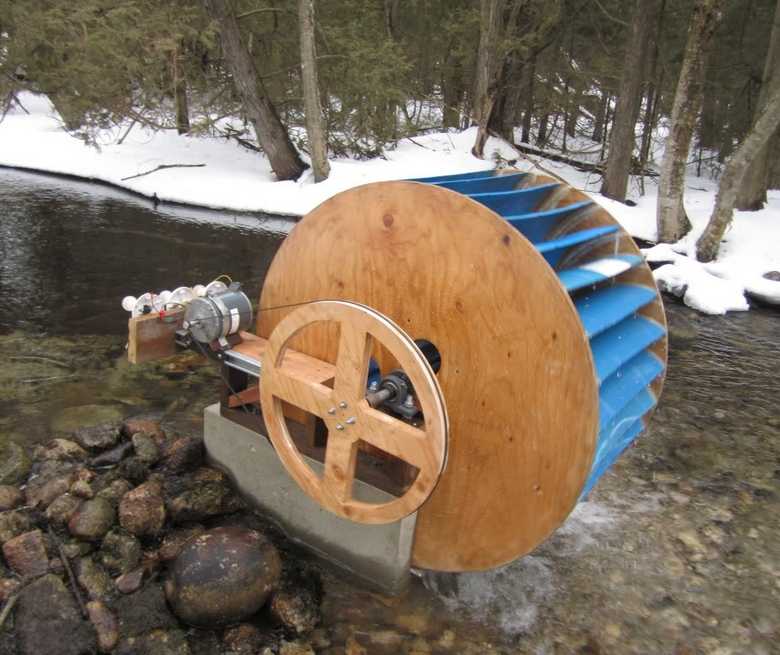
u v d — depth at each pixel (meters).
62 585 3.13
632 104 15.13
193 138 19.02
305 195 14.38
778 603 3.53
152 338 3.56
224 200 14.02
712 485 4.66
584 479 2.74
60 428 4.84
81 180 15.89
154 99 15.28
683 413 5.81
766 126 10.05
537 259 2.71
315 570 3.53
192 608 3.03
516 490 2.98
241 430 3.82
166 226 11.91
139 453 4.16
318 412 2.93
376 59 16.58
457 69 20.84
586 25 20.38
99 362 6.08
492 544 3.13
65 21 11.84
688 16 18.33
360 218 3.23
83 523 3.47
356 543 3.40
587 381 2.66
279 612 3.13
